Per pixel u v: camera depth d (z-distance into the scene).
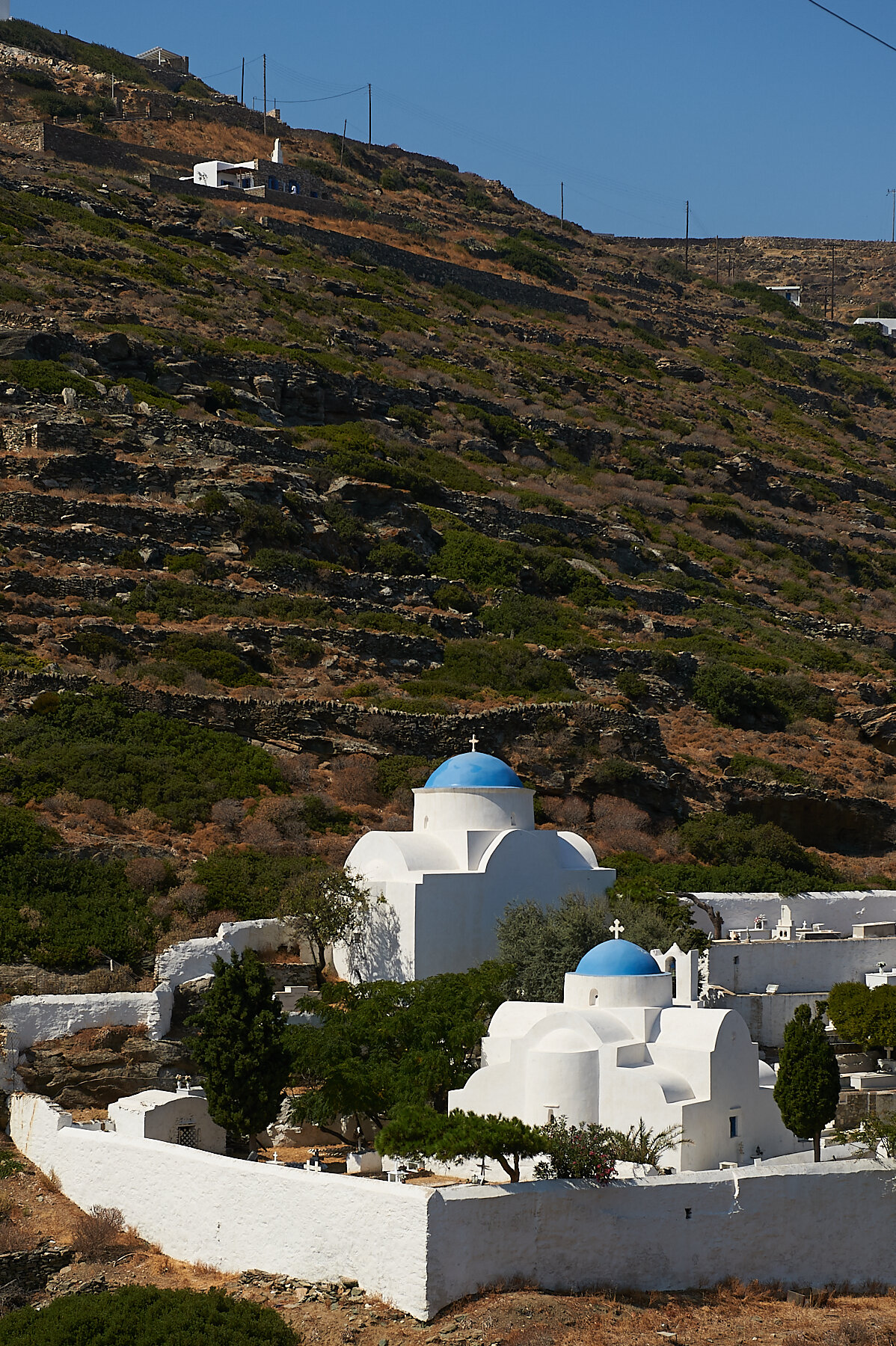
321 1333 38.31
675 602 146.88
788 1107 51.47
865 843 109.44
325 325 177.50
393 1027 51.97
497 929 65.31
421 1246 39.19
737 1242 43.34
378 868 66.00
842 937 77.56
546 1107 49.06
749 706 123.50
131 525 112.50
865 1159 48.22
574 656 118.62
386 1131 43.56
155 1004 55.91
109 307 148.00
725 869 88.50
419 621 118.12
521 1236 40.84
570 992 52.69
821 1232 44.56
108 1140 46.72
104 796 77.25
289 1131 52.84
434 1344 37.47
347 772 89.69
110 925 62.22
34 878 65.31
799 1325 40.53
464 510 144.00
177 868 70.56
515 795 68.94
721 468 192.38
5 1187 47.34
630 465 186.00
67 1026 54.09
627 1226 42.09
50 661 91.56
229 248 192.75
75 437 117.19
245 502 118.06
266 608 109.94
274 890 69.56
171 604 104.88
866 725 127.25
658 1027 51.66
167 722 88.38
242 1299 40.22
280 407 149.38
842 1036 66.25
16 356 127.44
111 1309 38.97
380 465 138.00
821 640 154.88
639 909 67.88
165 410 128.88
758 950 70.94
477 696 106.56
